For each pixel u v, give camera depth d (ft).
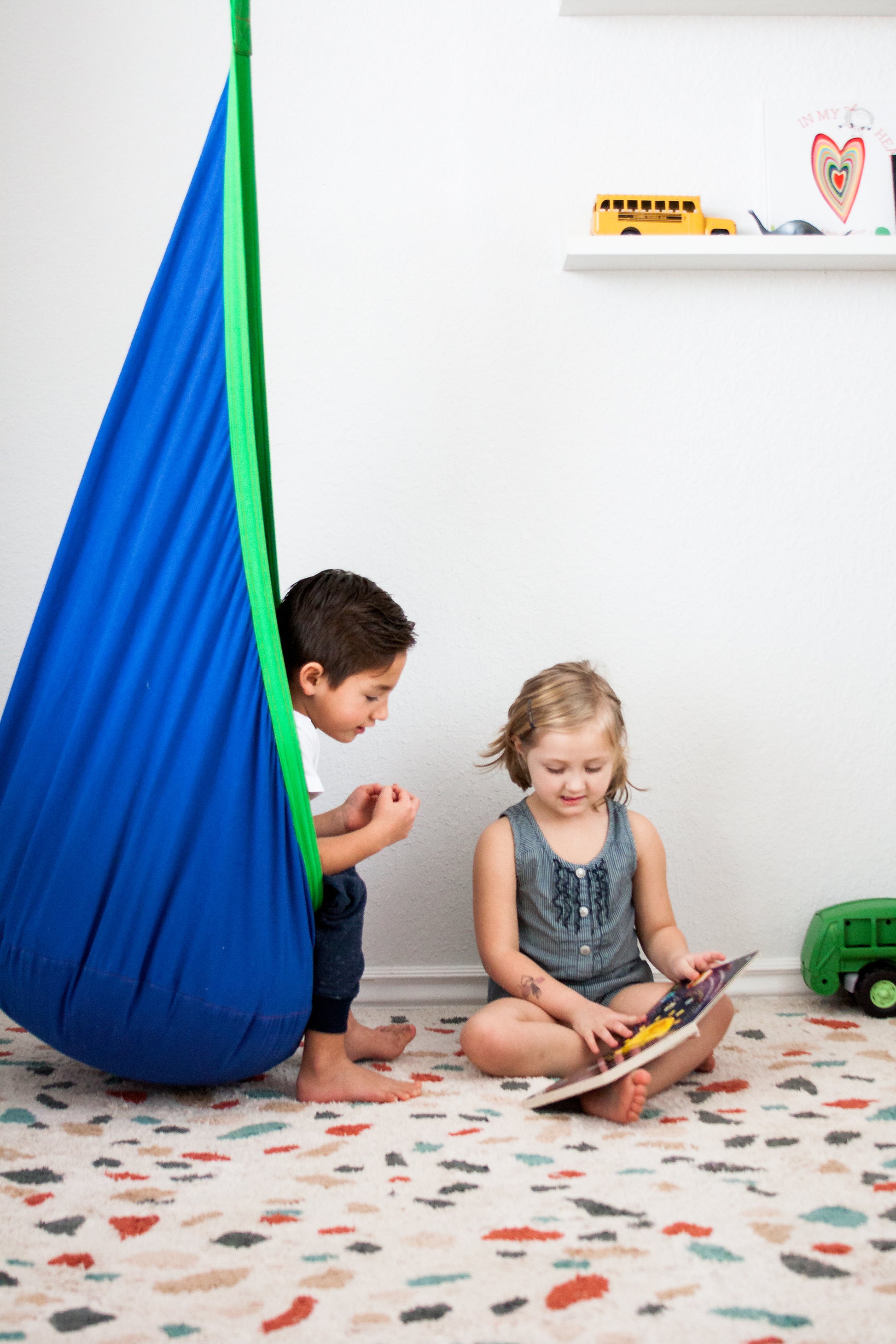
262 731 3.28
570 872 4.13
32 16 4.70
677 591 4.79
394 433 4.74
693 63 4.83
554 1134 3.10
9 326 4.66
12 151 4.67
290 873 3.33
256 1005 3.22
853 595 4.83
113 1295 2.14
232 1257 2.31
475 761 4.75
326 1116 3.30
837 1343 1.93
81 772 3.24
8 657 4.65
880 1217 2.44
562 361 4.77
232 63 3.48
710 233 4.68
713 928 4.79
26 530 4.66
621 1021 3.57
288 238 4.73
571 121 4.80
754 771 4.80
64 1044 3.34
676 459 4.80
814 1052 3.93
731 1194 2.60
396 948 4.73
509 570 4.75
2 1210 2.56
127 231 4.70
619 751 4.25
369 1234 2.41
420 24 4.77
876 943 4.57
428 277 4.75
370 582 3.93
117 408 3.46
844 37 4.84
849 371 4.83
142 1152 2.97
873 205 4.81
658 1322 2.00
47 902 3.19
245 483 3.30
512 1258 2.27
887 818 4.83
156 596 3.28
